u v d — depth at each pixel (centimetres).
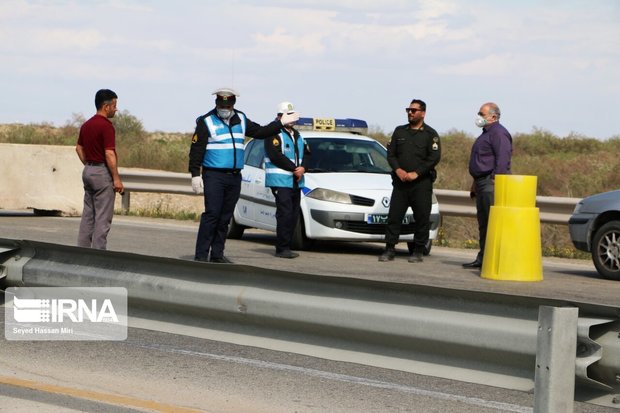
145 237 1953
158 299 769
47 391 780
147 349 940
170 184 2591
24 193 2381
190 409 741
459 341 590
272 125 1465
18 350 914
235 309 713
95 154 1397
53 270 850
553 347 529
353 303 645
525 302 562
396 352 631
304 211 1755
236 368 874
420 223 1655
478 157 1589
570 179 3581
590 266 1783
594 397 550
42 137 5284
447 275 1517
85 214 1422
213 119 1412
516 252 1474
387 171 1838
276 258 1664
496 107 1580
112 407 741
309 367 884
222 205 1434
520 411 750
